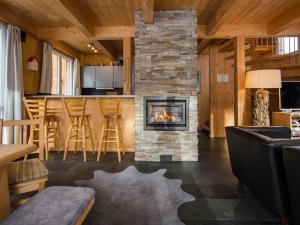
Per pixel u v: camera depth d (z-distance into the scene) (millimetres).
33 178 1994
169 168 3779
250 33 4949
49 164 3953
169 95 4262
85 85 8141
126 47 5074
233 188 2918
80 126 4363
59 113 4855
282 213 1925
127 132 4875
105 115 4277
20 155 1670
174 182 3121
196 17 4227
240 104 5059
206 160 4273
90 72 8125
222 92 6664
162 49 4246
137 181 3152
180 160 4273
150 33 4246
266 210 2348
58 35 5156
